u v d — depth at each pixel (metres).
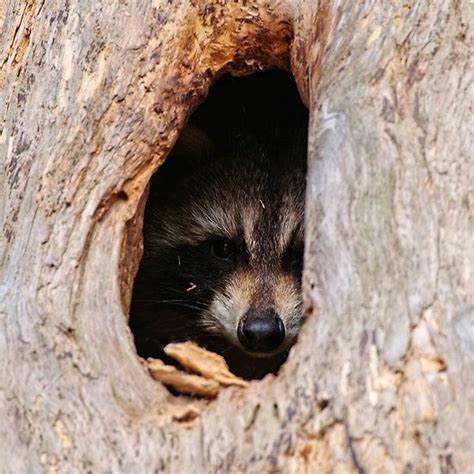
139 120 9.22
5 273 8.62
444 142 8.06
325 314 7.60
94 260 8.59
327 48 8.79
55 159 9.02
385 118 8.22
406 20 8.55
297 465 7.17
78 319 8.23
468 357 7.21
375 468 7.01
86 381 7.82
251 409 7.39
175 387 7.98
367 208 7.93
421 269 7.61
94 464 7.43
